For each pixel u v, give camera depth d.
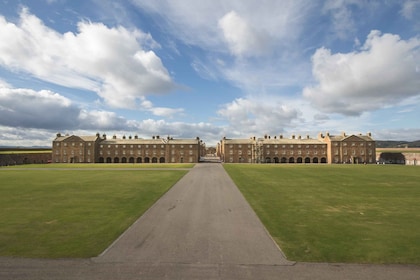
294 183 29.30
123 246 10.04
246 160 107.62
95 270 8.02
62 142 103.44
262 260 8.80
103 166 66.00
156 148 106.50
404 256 9.16
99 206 17.05
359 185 27.77
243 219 14.02
